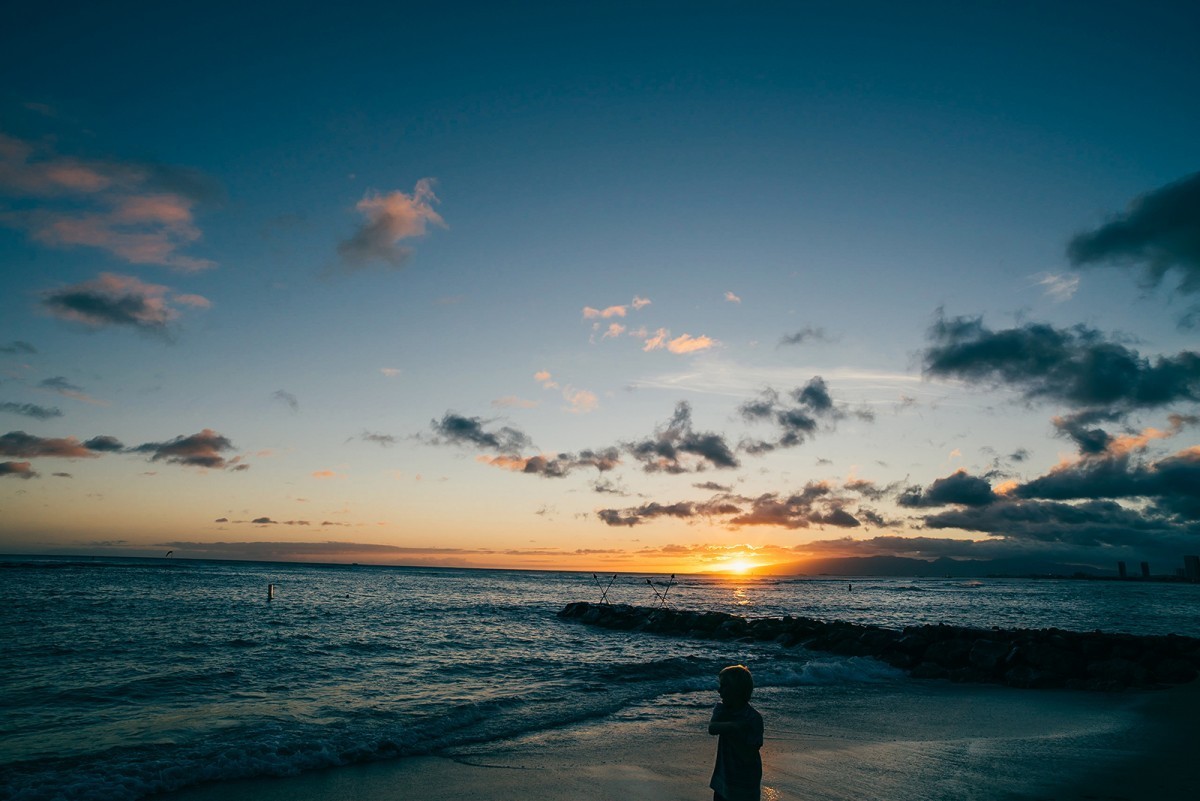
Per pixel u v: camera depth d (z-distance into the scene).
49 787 9.37
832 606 74.62
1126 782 9.80
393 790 9.45
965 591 145.88
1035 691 20.12
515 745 12.15
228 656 24.12
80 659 22.94
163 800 9.12
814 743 12.18
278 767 10.43
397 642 29.98
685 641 34.50
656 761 11.02
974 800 8.80
